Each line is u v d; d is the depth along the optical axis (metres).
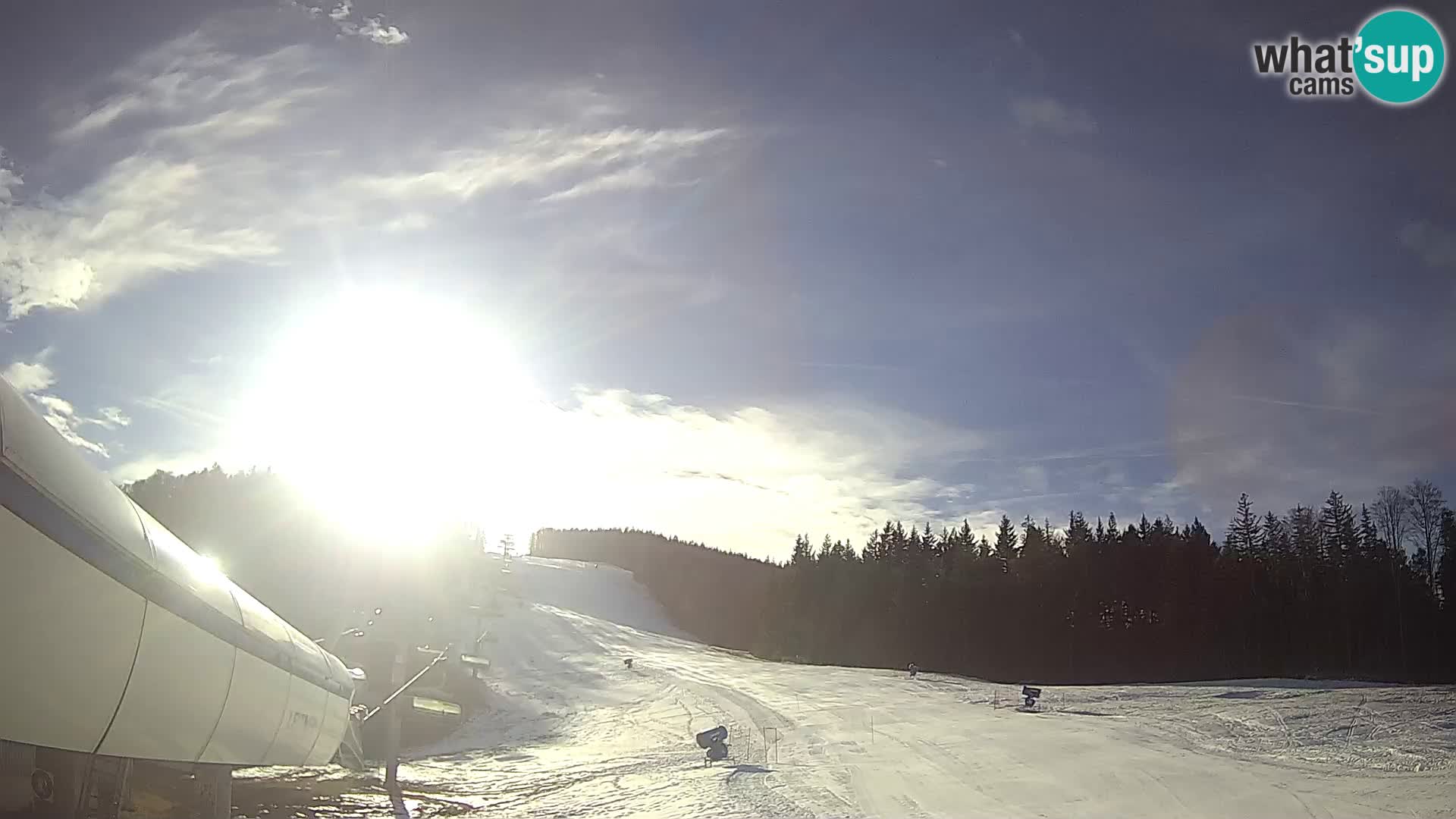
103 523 9.17
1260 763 25.23
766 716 44.00
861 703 46.38
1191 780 22.80
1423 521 73.75
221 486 73.00
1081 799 20.86
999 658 89.06
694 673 63.56
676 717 46.47
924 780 23.50
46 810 9.55
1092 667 84.69
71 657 8.83
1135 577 86.94
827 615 99.88
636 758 31.00
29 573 8.15
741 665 70.38
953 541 111.94
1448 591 70.56
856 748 30.31
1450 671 69.12
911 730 34.62
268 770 19.28
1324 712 33.06
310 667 15.01
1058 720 35.72
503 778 24.50
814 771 25.11
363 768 21.06
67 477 8.77
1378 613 73.38
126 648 9.54
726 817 18.48
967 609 92.44
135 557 9.61
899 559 110.06
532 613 88.38
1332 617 75.56
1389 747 26.53
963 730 33.59
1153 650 83.50
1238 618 79.12
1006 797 21.20
